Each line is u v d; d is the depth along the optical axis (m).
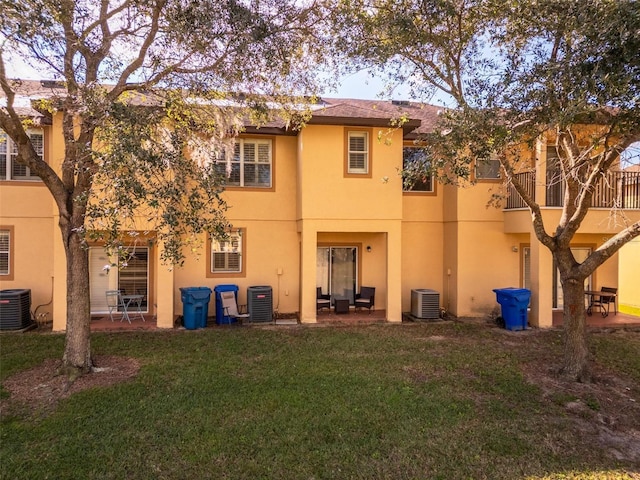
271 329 11.56
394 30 7.54
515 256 13.72
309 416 5.92
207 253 13.12
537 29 6.84
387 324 12.37
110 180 5.84
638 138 6.46
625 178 11.85
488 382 7.38
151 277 13.16
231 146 11.38
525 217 12.55
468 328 11.89
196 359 8.57
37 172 7.13
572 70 5.83
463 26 7.87
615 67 5.49
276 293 13.55
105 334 10.76
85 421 5.68
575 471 4.75
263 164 13.45
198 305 11.59
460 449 5.14
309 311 12.48
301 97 9.62
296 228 13.55
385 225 12.77
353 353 9.14
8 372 7.55
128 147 5.55
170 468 4.64
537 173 10.73
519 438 5.43
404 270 14.38
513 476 4.63
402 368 8.09
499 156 7.62
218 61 7.96
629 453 5.16
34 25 5.76
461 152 7.14
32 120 10.02
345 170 12.59
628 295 16.00
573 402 6.55
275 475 4.56
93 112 6.22
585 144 8.45
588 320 12.87
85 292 7.60
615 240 7.18
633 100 5.72
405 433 5.49
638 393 7.04
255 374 7.64
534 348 9.75
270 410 6.09
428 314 13.07
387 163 12.77
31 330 11.35
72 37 6.76
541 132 6.74
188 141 8.98
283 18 7.91
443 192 14.52
